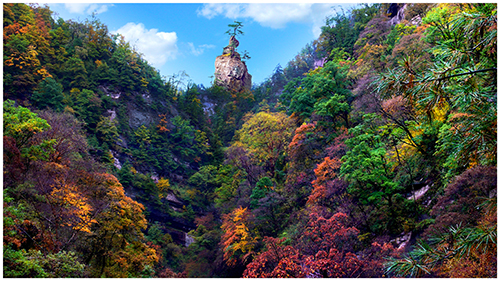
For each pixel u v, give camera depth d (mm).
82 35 82125
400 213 21766
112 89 73812
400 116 23516
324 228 19078
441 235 5988
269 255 19062
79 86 67688
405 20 52250
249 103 104000
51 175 20406
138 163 62938
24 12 66438
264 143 46062
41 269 14953
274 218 32844
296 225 26156
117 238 24500
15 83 51812
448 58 5961
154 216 53406
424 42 28828
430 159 23016
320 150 36000
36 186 19484
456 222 12062
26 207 18219
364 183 23750
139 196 52844
